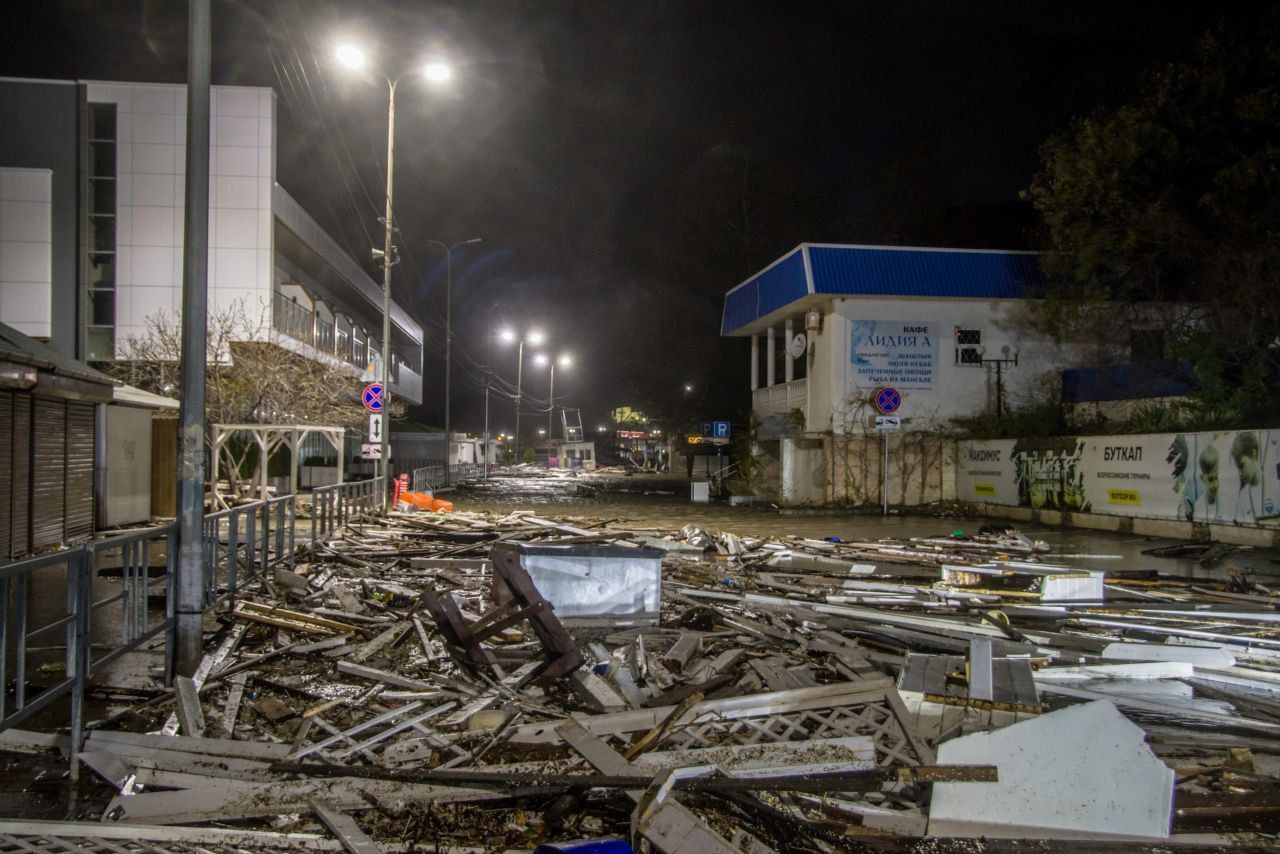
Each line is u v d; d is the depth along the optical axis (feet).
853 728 18.71
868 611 33.12
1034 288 91.61
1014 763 14.57
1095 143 79.15
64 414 49.60
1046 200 85.20
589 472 233.55
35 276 96.58
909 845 13.67
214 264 98.78
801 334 104.42
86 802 15.76
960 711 19.43
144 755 17.19
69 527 50.49
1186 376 76.74
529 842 14.16
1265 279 67.82
